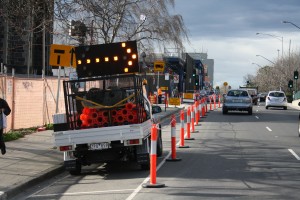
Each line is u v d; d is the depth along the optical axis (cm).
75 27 1945
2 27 2838
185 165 1317
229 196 920
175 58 6450
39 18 1686
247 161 1384
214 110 4278
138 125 1169
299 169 1245
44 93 2295
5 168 1232
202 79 10644
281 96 4869
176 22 3325
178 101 4234
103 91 1234
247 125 2678
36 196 987
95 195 971
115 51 1290
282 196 919
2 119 1358
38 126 2236
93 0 2053
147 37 3253
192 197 916
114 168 1349
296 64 9050
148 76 3881
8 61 3581
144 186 1024
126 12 2930
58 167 1262
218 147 1716
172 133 1398
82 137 1182
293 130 2409
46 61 3875
